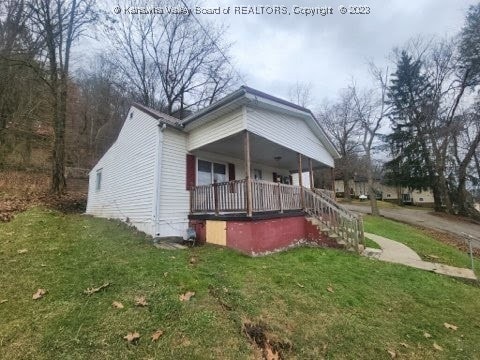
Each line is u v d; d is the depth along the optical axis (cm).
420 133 2641
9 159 1684
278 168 1539
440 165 2469
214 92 2372
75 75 2367
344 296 482
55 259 509
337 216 888
